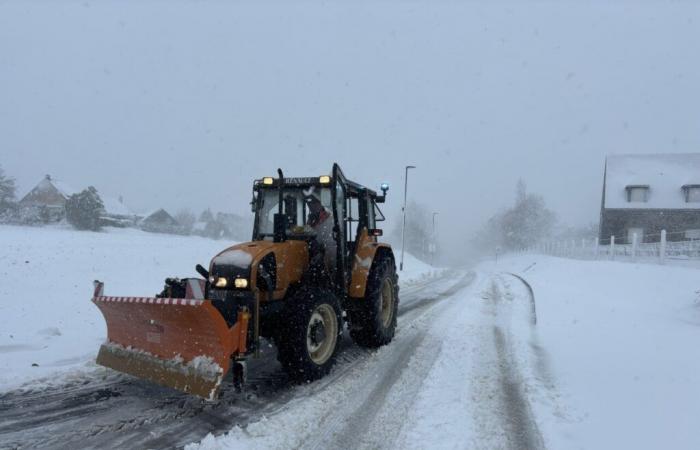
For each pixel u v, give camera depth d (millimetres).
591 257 21844
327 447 3607
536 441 3646
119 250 15781
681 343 6430
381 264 6566
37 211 31578
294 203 5805
